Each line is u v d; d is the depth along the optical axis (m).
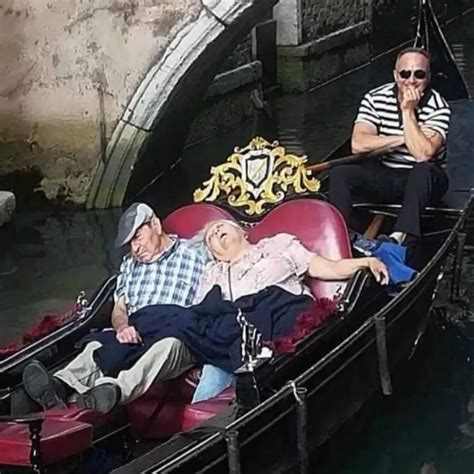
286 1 13.67
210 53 8.56
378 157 6.20
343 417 4.60
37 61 8.62
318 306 4.55
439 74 8.30
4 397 4.09
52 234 8.12
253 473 3.96
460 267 6.29
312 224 5.00
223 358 4.31
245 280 4.62
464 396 5.30
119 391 3.94
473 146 9.46
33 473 3.53
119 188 8.75
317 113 12.59
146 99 8.55
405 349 5.28
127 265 4.73
